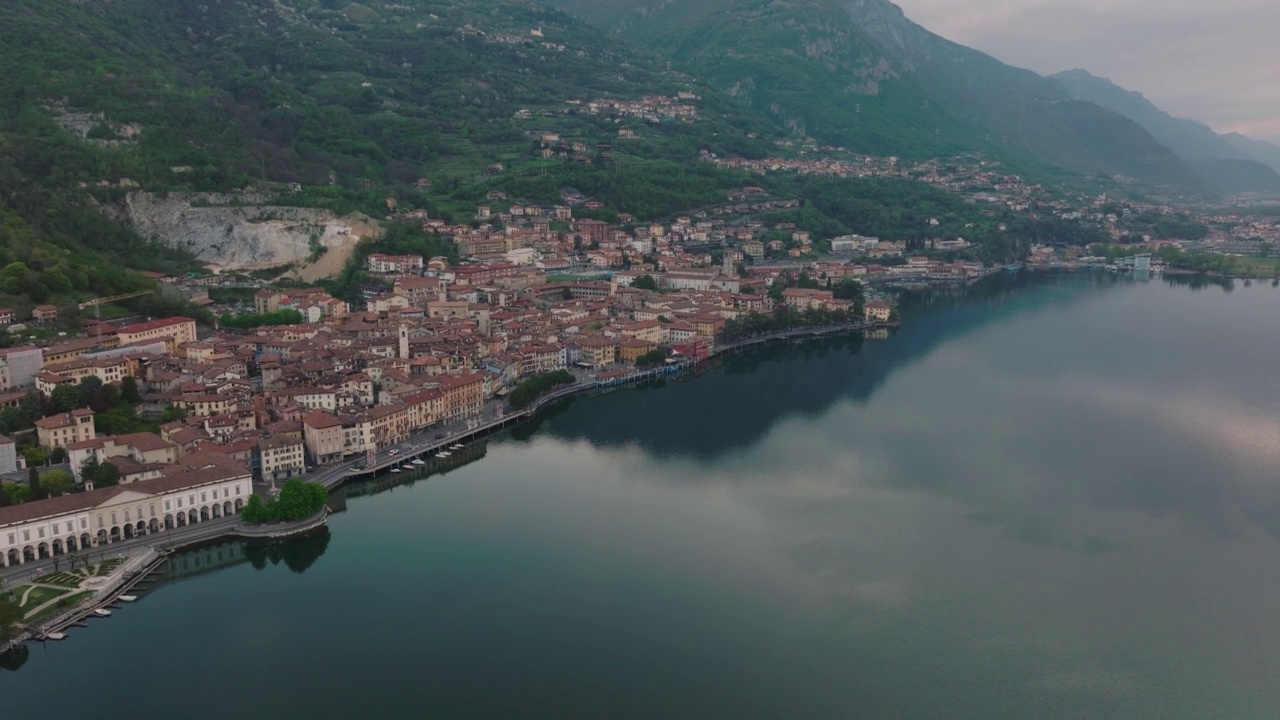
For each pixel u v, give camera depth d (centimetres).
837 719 17738
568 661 19250
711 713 17738
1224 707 18350
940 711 18100
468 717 17375
